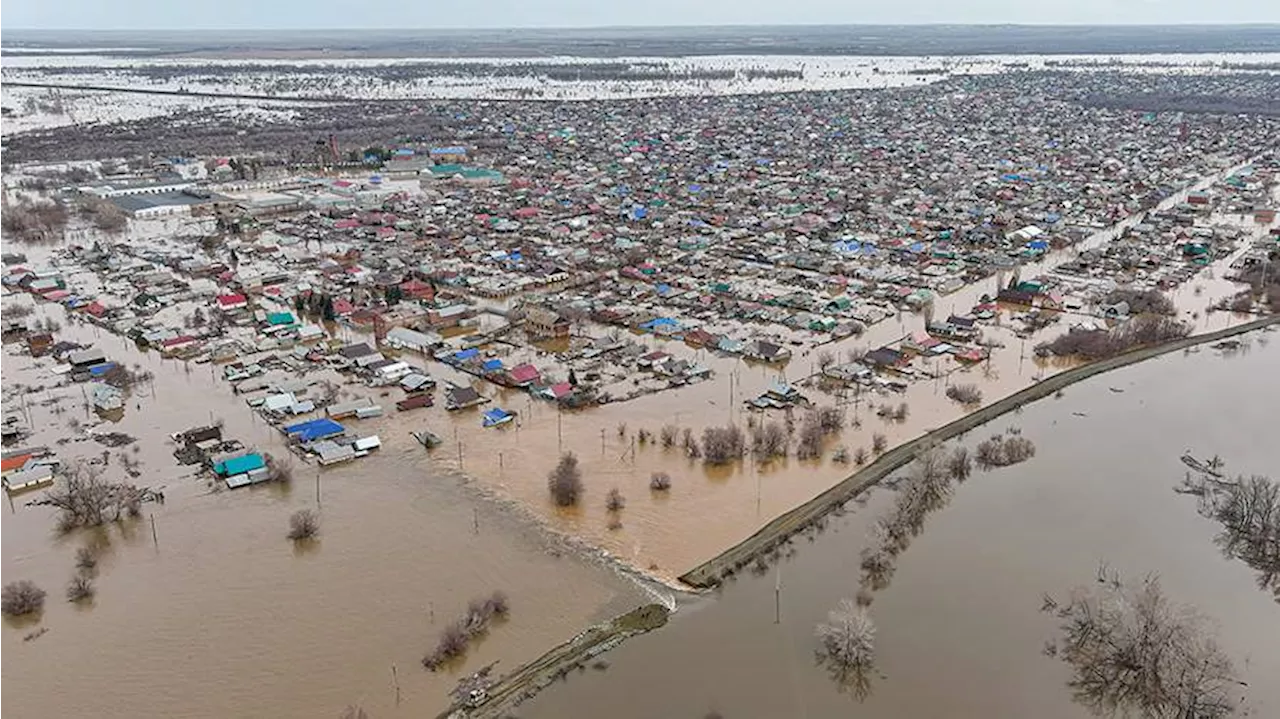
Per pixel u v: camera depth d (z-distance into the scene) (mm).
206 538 101500
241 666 82625
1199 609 90500
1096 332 155625
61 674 81875
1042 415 132125
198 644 85438
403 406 131500
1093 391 140125
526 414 130500
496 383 140750
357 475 114312
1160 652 81125
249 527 103375
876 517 105562
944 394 137500
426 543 100562
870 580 94688
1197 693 77875
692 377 142000
